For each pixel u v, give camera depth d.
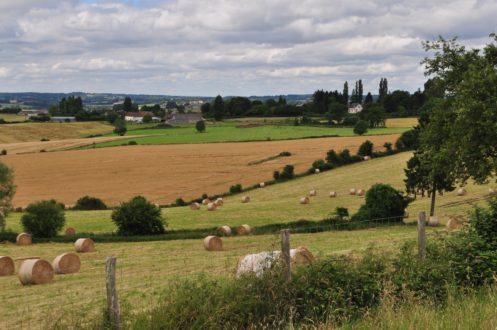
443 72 33.06
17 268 26.58
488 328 7.32
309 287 9.57
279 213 42.88
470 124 27.47
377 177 59.38
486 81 27.27
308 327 8.69
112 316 8.38
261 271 9.70
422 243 11.12
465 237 11.86
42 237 36.25
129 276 20.91
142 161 81.50
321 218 38.97
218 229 34.62
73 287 20.53
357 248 22.00
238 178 66.00
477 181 28.59
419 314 8.09
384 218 35.09
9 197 43.38
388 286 9.62
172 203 54.94
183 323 8.63
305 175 65.56
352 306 9.45
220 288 9.21
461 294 9.73
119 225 35.84
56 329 8.80
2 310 16.27
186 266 23.02
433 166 31.55
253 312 9.04
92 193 62.19
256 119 161.62
